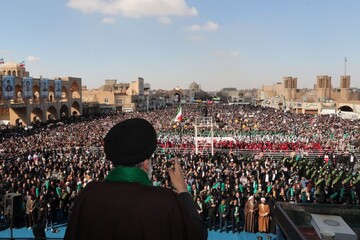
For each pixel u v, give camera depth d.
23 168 21.81
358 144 36.75
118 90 142.75
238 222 15.02
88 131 46.72
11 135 42.41
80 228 1.64
